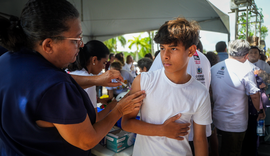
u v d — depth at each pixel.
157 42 0.95
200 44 2.08
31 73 0.69
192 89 1.03
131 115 1.12
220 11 4.68
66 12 0.72
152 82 1.05
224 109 2.16
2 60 0.77
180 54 0.92
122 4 4.65
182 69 1.00
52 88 0.67
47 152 0.77
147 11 5.10
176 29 0.89
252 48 3.13
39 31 0.69
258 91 2.05
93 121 0.89
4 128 0.71
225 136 2.20
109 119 0.91
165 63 0.95
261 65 3.16
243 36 6.25
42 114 0.67
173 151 1.06
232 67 2.09
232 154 2.21
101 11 5.02
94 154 1.71
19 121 0.68
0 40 0.73
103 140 1.76
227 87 2.11
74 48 0.80
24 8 0.72
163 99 1.03
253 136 2.43
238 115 2.10
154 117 1.06
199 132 1.07
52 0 0.71
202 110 1.04
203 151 1.07
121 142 1.65
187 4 4.56
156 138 1.07
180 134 1.01
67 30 0.74
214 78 2.26
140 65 3.14
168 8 4.91
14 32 0.71
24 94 0.67
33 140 0.73
